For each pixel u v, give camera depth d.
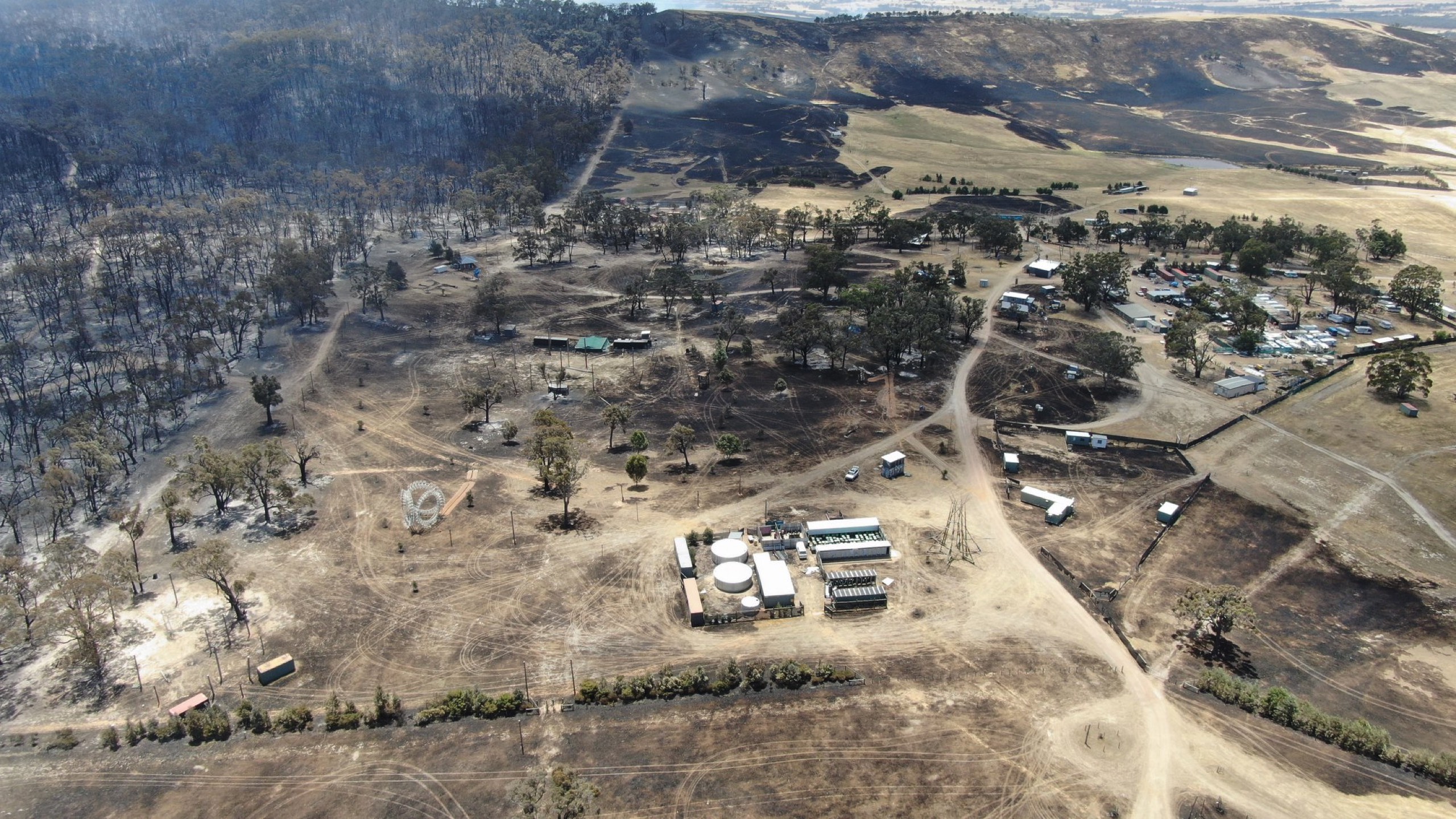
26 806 78.88
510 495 133.38
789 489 134.88
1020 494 133.62
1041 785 80.56
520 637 100.94
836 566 114.88
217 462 126.19
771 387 174.38
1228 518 127.38
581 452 146.75
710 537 119.75
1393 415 158.88
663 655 98.00
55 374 176.62
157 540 122.19
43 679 95.44
